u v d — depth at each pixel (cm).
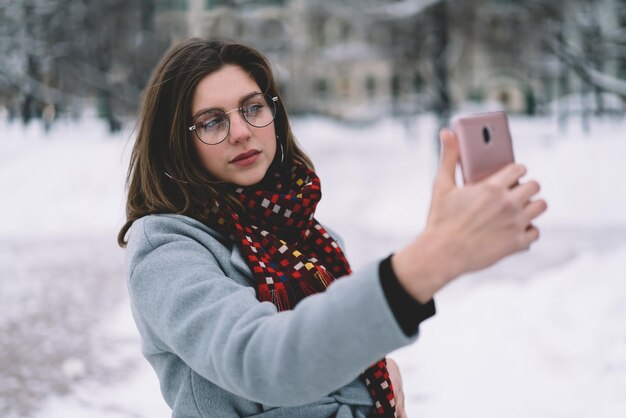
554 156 1625
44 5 2408
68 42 2470
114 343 629
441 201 97
